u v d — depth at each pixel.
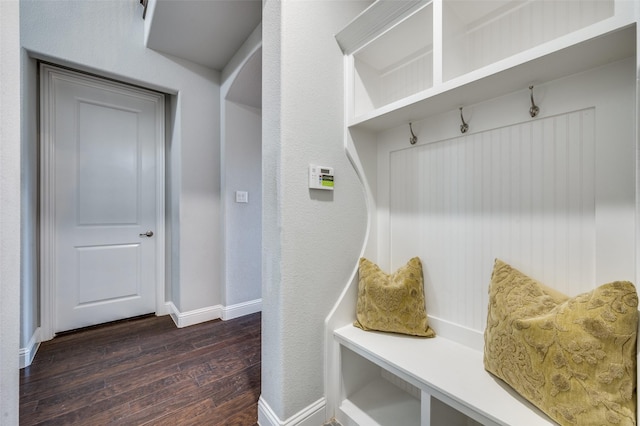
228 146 2.57
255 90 2.53
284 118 1.18
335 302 1.37
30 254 1.92
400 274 1.37
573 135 0.96
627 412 0.67
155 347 2.04
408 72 1.48
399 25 1.23
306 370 1.26
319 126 1.31
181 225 2.44
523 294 0.96
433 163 1.35
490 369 1.00
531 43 1.07
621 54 0.83
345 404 1.35
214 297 2.63
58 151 2.20
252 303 2.75
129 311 2.55
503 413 0.82
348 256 1.43
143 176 2.59
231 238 2.60
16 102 0.72
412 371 1.04
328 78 1.36
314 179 1.28
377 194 1.58
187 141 2.46
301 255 1.24
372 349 1.19
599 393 0.70
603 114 0.89
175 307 2.56
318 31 1.32
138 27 2.24
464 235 1.24
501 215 1.13
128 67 2.18
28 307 1.86
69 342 2.10
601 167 0.90
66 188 2.24
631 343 0.69
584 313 0.77
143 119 2.57
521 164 1.07
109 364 1.81
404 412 1.30
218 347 2.05
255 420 1.35
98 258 2.40
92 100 2.33
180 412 1.39
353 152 1.45
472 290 1.21
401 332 1.31
